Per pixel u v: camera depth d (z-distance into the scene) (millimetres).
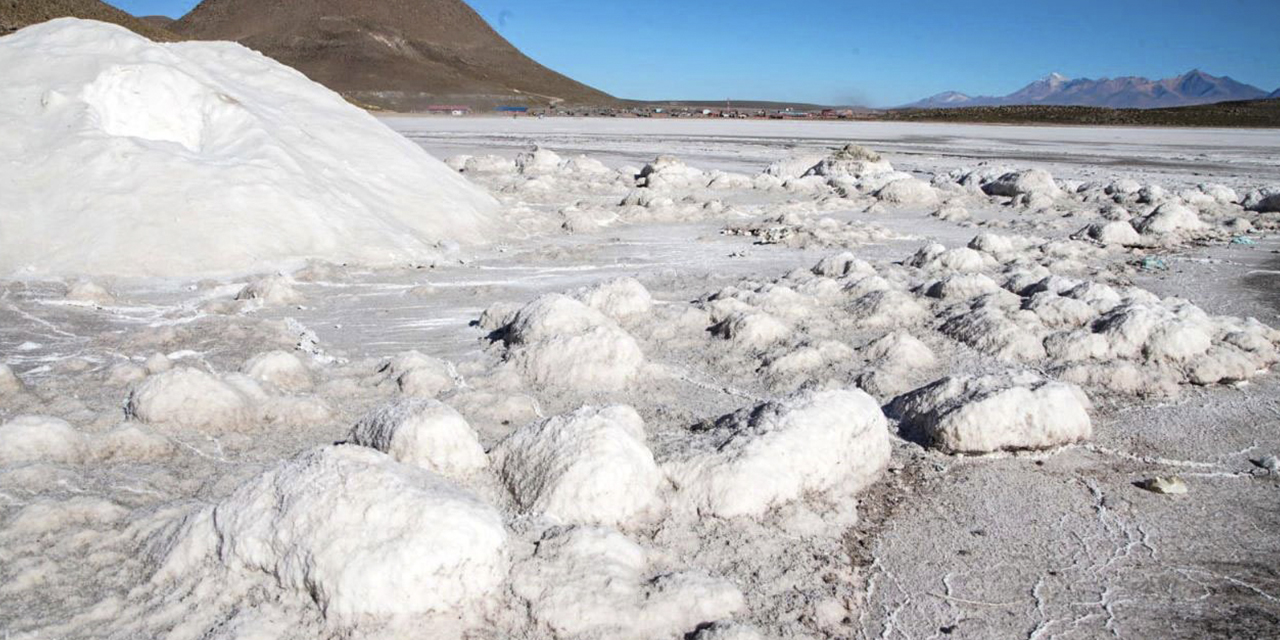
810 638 3057
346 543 2883
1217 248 11430
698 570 3305
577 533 3291
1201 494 4328
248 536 3043
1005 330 6527
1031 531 3924
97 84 9828
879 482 4391
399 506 2969
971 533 3895
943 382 5066
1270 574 3586
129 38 10734
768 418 4273
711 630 2873
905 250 11250
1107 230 11617
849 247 11422
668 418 5078
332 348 6547
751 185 18469
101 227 8336
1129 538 3871
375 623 2799
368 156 11812
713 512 3832
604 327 5941
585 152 29641
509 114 73750
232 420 4734
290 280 8242
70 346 6293
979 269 9312
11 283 7625
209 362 5953
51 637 2838
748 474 3879
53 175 8680
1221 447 4918
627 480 3734
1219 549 3789
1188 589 3469
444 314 7633
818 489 4098
